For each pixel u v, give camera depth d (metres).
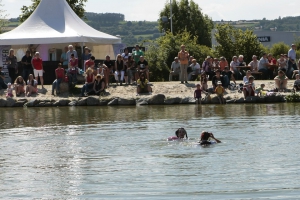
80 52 38.44
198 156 16.03
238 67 36.78
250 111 26.83
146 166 14.98
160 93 33.22
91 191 12.82
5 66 37.22
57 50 39.34
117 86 34.38
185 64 34.81
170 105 31.12
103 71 34.06
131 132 20.73
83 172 14.54
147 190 12.76
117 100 31.97
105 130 21.42
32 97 33.16
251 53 50.19
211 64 35.75
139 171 14.45
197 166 14.80
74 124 23.55
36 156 16.67
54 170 14.83
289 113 25.48
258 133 19.66
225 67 33.66
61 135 20.45
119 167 14.97
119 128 21.88
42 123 24.22
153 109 29.12
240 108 28.45
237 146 17.31
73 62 34.22
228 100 31.36
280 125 21.53
